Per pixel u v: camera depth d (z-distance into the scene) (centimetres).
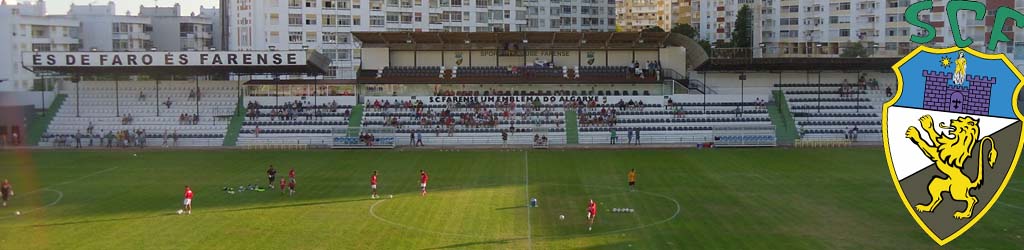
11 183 7625
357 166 8950
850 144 11125
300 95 12800
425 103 12719
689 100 12744
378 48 13788
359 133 11275
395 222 5716
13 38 16425
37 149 10900
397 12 17988
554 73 13425
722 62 13025
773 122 12112
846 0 19050
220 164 9138
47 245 5019
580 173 8319
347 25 17512
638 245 5034
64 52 11881
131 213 6059
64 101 12600
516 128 11806
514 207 6303
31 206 6362
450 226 5581
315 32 17288
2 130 11719
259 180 7819
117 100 12506
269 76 14475
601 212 6103
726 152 10281
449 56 13925
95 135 11600
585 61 13962
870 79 13425
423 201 6581
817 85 13425
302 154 10194
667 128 11806
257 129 11688
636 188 7294
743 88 13500
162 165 9050
